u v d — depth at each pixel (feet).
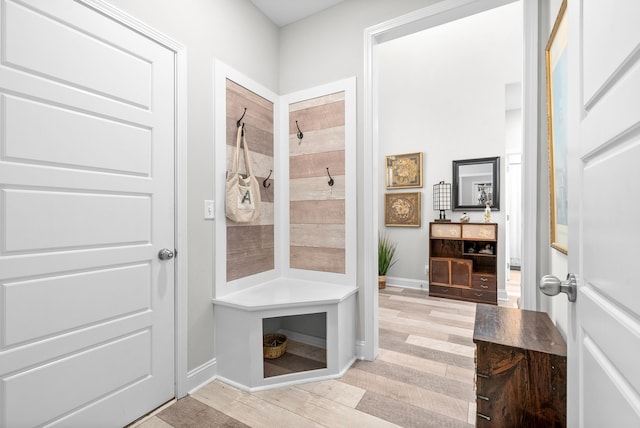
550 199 4.85
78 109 4.30
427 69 13.67
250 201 6.92
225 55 6.71
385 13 6.87
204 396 5.73
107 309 4.63
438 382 6.14
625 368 1.78
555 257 4.84
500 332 4.16
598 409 2.18
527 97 5.35
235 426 4.91
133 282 4.97
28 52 3.83
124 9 4.82
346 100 7.37
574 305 2.70
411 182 13.92
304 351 7.57
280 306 6.06
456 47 13.10
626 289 1.76
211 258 6.37
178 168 5.64
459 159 13.01
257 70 7.66
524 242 5.42
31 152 3.86
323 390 5.90
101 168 4.56
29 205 3.86
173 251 5.59
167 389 5.49
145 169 5.14
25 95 3.81
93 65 4.45
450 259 12.38
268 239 7.98
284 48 8.40
